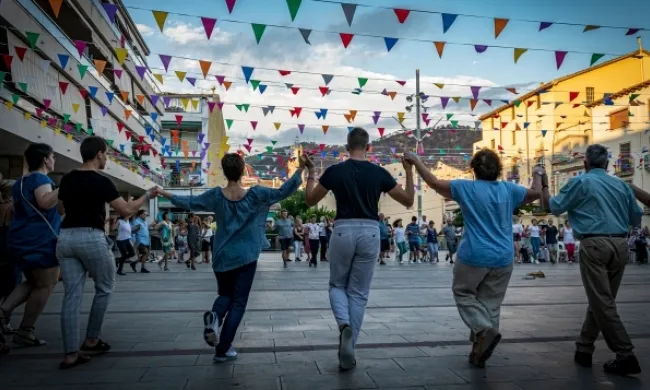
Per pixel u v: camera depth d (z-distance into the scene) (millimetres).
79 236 4059
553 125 35562
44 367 4012
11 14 12484
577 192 4031
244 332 5344
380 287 9883
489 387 3469
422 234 21578
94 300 4312
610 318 3795
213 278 12031
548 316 6387
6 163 15672
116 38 23141
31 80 14109
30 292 4809
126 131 25109
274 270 14570
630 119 28781
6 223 4969
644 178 27719
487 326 3781
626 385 3514
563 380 3631
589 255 3924
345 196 3947
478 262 3869
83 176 4129
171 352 4500
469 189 4016
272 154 23125
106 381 3625
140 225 13820
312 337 5102
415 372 3820
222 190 4285
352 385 3508
